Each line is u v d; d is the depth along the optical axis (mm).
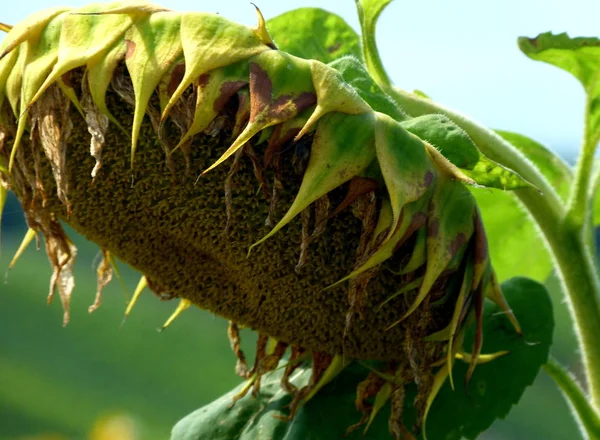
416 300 1346
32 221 1438
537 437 5203
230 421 1489
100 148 1347
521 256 1633
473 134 1462
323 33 1521
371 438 1449
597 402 1476
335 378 1469
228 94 1321
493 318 1475
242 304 1413
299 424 1460
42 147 1383
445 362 1389
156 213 1381
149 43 1330
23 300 5820
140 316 5832
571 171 1575
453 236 1343
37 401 5184
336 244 1365
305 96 1321
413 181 1326
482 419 1453
